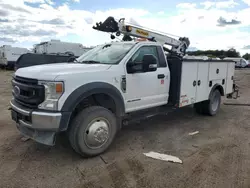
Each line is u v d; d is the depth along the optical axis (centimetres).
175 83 509
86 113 351
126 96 416
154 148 409
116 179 305
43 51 2622
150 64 416
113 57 433
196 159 366
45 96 324
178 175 316
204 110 639
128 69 416
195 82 555
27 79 343
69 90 331
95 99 400
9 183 293
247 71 3186
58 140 438
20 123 351
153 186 290
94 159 363
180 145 425
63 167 336
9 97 916
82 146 350
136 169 332
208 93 615
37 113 321
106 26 552
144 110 484
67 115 326
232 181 302
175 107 515
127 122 436
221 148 412
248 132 506
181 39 740
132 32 583
